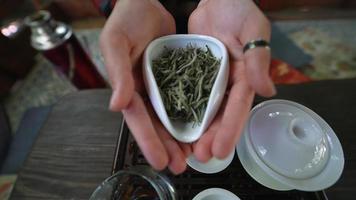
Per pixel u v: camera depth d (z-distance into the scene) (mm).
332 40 916
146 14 351
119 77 251
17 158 551
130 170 270
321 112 341
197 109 285
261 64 243
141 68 308
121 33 313
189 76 308
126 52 289
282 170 246
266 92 239
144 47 334
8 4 984
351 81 372
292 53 889
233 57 304
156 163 234
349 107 343
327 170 246
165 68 319
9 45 929
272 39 947
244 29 290
